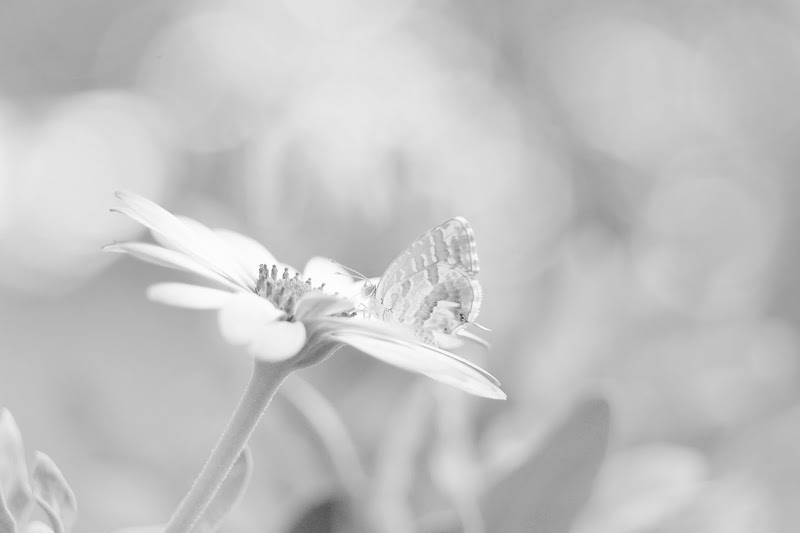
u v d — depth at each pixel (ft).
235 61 1.71
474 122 0.98
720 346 0.94
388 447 0.75
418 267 0.78
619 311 0.91
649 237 1.28
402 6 1.93
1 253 1.67
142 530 0.72
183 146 1.75
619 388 0.88
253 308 0.68
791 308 1.56
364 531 0.72
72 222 1.72
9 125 1.86
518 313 0.87
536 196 1.32
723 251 1.08
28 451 0.95
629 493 0.77
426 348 0.70
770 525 0.83
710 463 0.87
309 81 1.14
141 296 1.39
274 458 0.80
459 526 0.71
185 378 0.89
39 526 0.69
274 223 0.87
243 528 0.79
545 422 0.77
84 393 0.86
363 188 0.87
